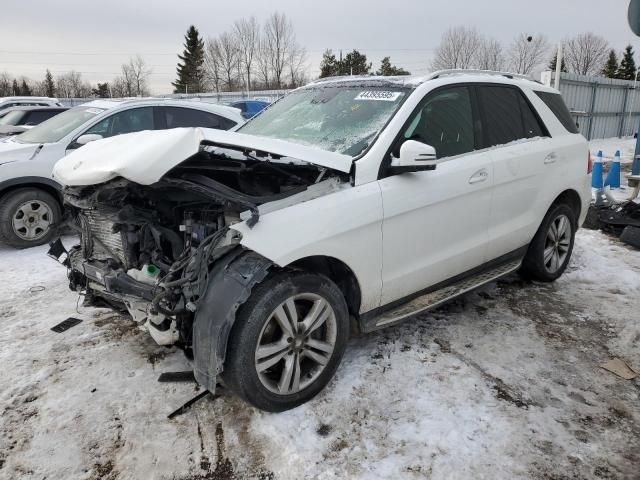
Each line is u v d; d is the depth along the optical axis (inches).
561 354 138.6
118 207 120.0
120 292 117.7
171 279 108.5
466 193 142.3
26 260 224.2
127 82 3127.5
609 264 207.0
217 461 99.9
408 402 116.6
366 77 160.2
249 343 104.1
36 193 241.0
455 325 154.6
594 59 2546.8
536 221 171.2
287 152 113.1
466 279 155.6
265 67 2689.5
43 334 150.9
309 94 167.2
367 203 119.2
